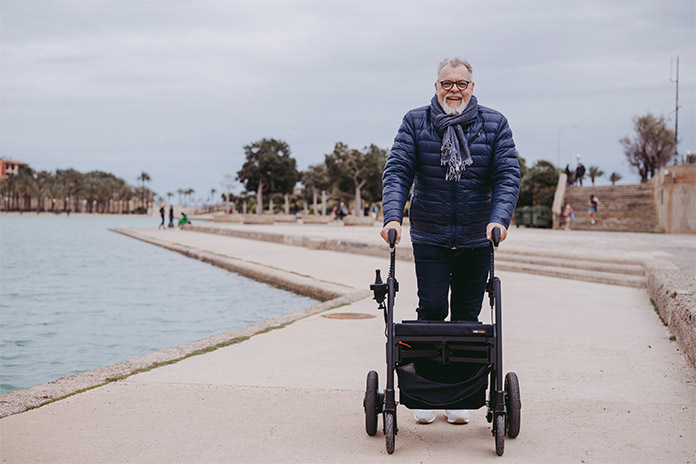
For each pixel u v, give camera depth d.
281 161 67.12
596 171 76.38
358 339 6.61
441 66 3.73
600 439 3.58
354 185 63.97
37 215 154.75
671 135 57.22
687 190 28.77
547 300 9.75
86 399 4.33
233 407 4.17
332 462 3.24
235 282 14.35
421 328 3.36
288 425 3.82
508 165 3.72
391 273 3.46
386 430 3.32
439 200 3.77
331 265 16.39
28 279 14.91
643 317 8.12
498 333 3.33
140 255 22.98
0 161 166.38
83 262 19.86
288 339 6.61
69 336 8.09
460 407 3.41
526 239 22.70
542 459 3.27
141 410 4.09
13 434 3.62
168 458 3.28
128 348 7.37
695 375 5.10
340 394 4.50
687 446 3.46
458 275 4.00
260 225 51.78
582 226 35.31
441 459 3.28
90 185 171.88
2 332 8.34
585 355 5.84
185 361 5.54
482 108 3.83
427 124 3.80
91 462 3.21
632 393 4.57
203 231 42.66
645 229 32.59
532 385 4.79
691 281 8.48
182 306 10.81
